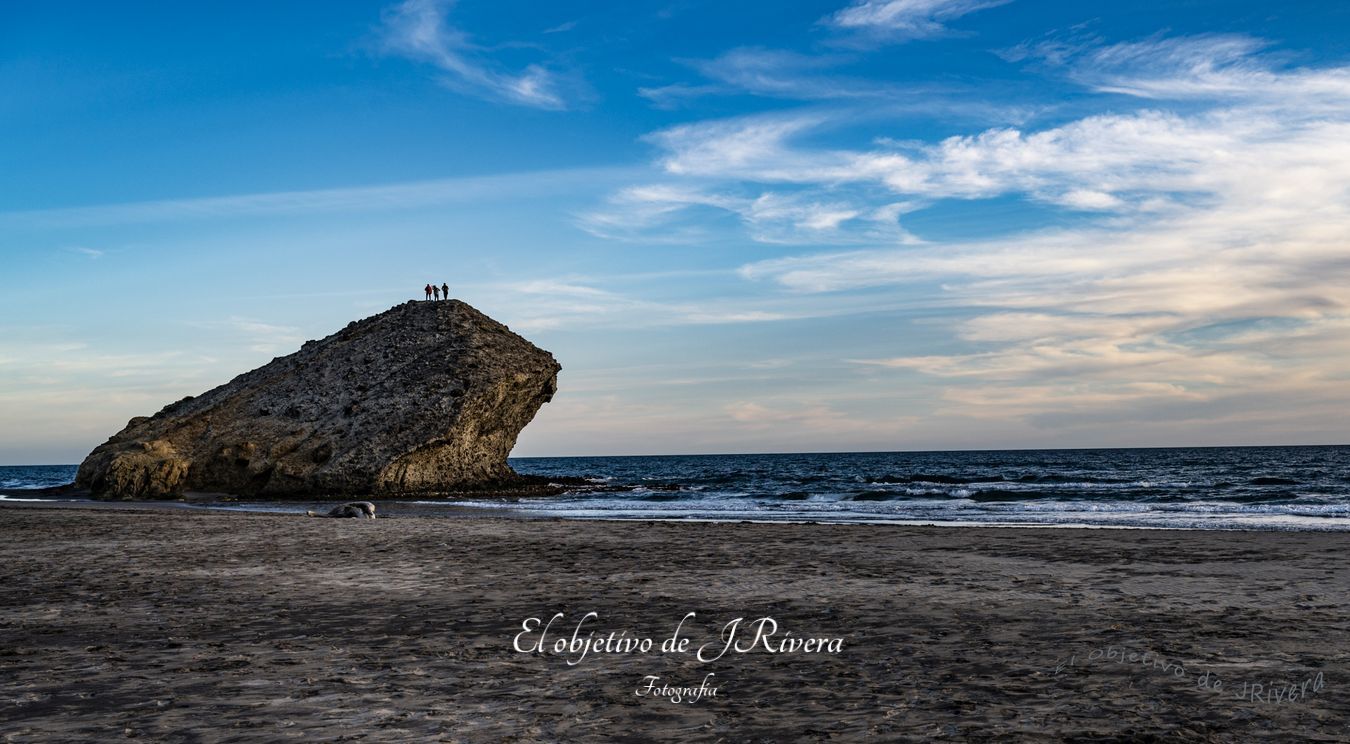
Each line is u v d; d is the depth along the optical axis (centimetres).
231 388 7956
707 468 15950
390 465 6341
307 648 1034
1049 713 730
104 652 1009
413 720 725
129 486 6319
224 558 2003
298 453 6544
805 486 7538
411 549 2194
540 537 2527
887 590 1480
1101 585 1525
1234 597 1379
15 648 1034
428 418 6656
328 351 7806
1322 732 673
